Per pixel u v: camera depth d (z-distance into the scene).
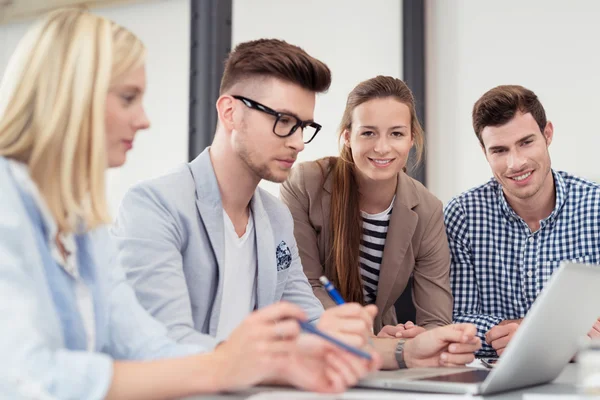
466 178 3.36
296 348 0.81
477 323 1.94
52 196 0.85
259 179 1.47
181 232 1.38
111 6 4.48
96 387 0.73
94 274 0.97
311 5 3.64
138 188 1.37
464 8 3.42
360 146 1.90
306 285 1.65
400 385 0.98
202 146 2.75
